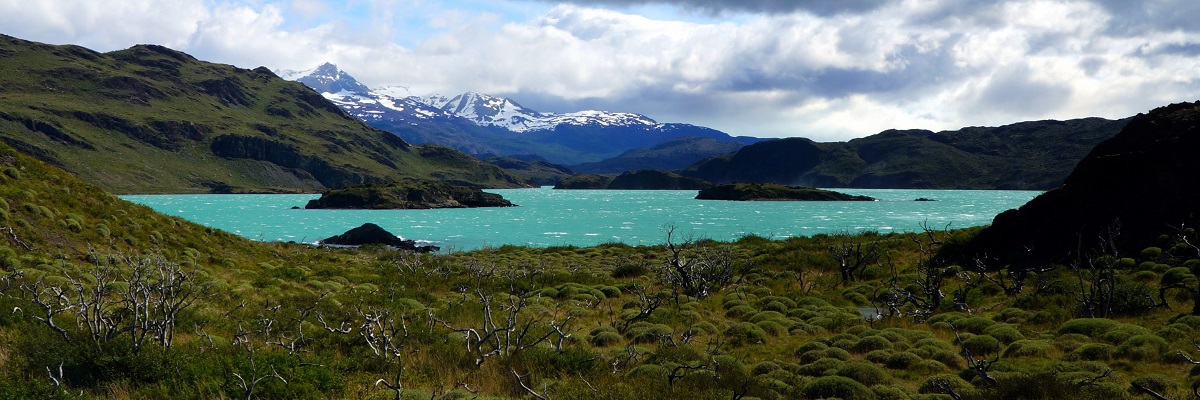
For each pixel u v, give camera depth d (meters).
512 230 119.94
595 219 152.25
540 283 42.50
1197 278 30.47
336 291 36.44
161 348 15.05
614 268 51.56
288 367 14.71
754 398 15.86
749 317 29.66
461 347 20.19
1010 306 31.38
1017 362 20.80
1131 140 45.00
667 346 21.53
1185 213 38.16
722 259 47.28
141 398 13.12
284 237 107.50
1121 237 39.56
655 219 151.62
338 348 19.58
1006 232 44.25
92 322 15.86
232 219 154.00
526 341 21.28
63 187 43.72
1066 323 24.72
